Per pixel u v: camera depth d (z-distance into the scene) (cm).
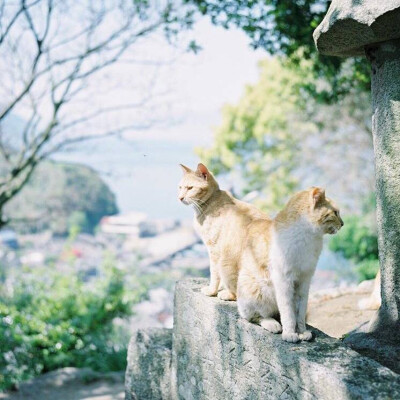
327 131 1439
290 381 290
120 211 3291
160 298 1072
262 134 1493
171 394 438
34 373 776
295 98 1321
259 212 362
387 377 258
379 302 489
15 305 874
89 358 786
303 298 309
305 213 295
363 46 356
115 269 926
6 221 914
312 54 665
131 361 490
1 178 896
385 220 346
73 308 865
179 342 418
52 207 1230
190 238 2452
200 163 374
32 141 841
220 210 368
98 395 656
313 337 307
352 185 1430
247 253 326
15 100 748
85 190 2697
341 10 327
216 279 378
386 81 338
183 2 709
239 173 1593
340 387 256
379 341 342
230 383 346
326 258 1201
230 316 344
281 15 564
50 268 975
